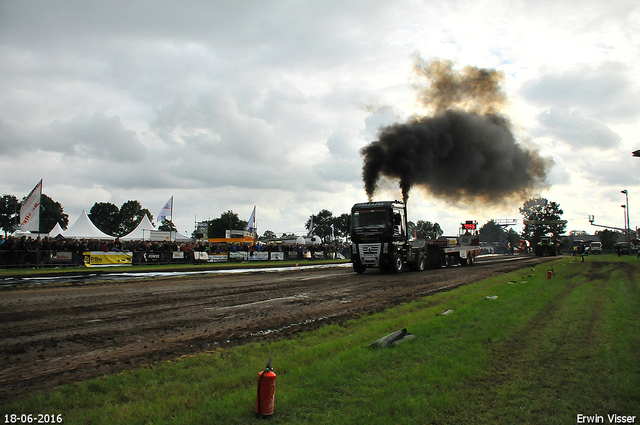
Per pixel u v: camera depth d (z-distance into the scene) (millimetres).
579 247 60094
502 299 12141
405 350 6660
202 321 9578
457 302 12328
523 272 23438
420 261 26375
